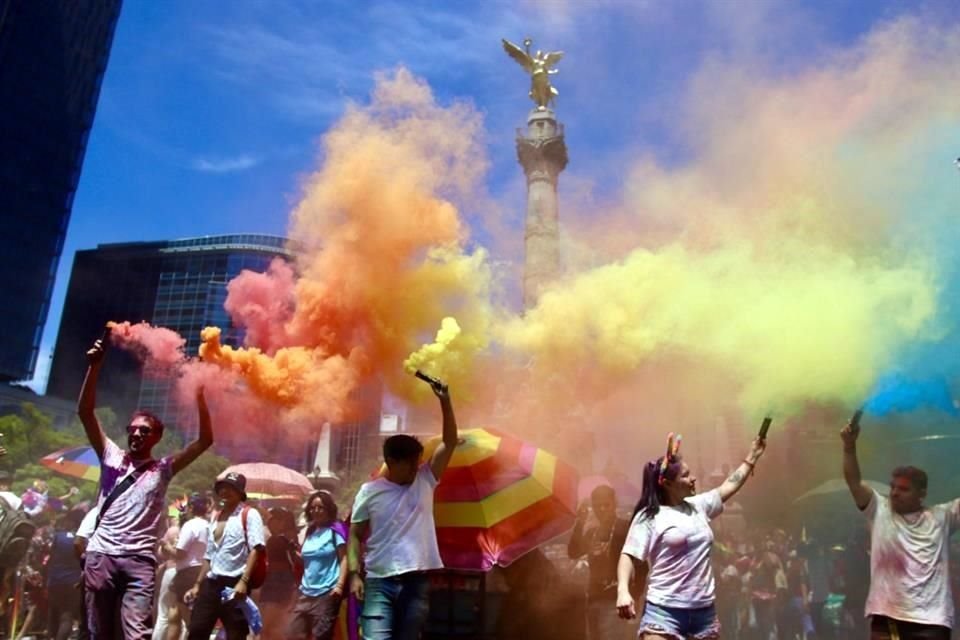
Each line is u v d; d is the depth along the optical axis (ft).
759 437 21.74
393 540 20.86
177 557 33.71
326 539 27.66
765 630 45.93
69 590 38.47
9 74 258.98
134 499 21.76
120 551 21.21
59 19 277.64
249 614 26.08
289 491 61.11
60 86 278.26
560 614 29.04
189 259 305.94
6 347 254.27
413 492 21.59
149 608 21.16
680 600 18.78
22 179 262.67
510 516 26.68
